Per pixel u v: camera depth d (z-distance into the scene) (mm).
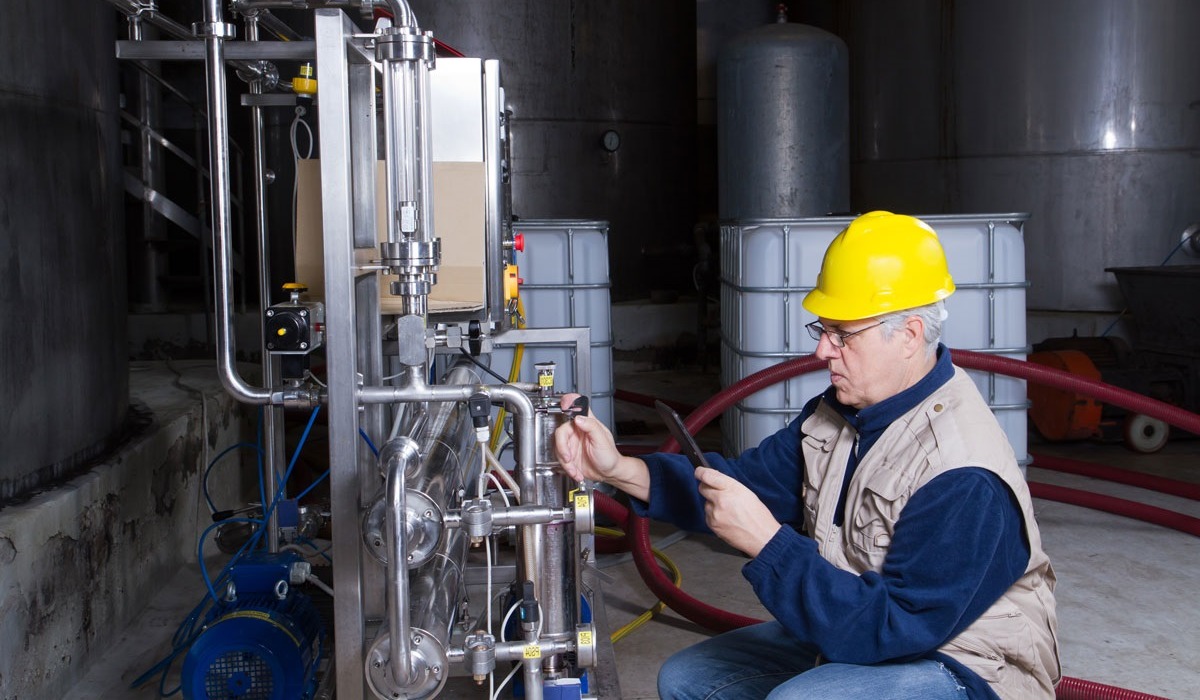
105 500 2695
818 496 1744
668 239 7340
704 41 8852
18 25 2391
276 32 2607
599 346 3955
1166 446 5109
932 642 1483
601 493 3340
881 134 7215
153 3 2121
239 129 7027
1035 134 6316
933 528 1488
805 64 5160
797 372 3578
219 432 3818
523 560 1878
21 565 2227
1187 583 3303
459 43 6457
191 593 3119
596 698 1901
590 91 6793
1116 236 6191
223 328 1833
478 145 2496
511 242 3135
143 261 6621
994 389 3768
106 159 2963
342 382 1631
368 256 1969
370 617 2078
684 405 5609
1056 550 3623
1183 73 6035
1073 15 6098
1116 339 5418
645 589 3320
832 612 1496
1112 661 2746
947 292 1630
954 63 6633
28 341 2451
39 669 2316
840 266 1619
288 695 2059
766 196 5262
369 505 1640
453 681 2193
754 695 1780
